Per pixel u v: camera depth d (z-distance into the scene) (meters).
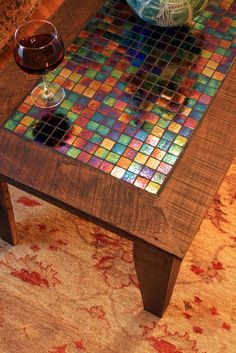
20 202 1.66
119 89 1.28
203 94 1.27
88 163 1.17
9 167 1.17
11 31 1.90
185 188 1.13
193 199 1.12
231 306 1.49
